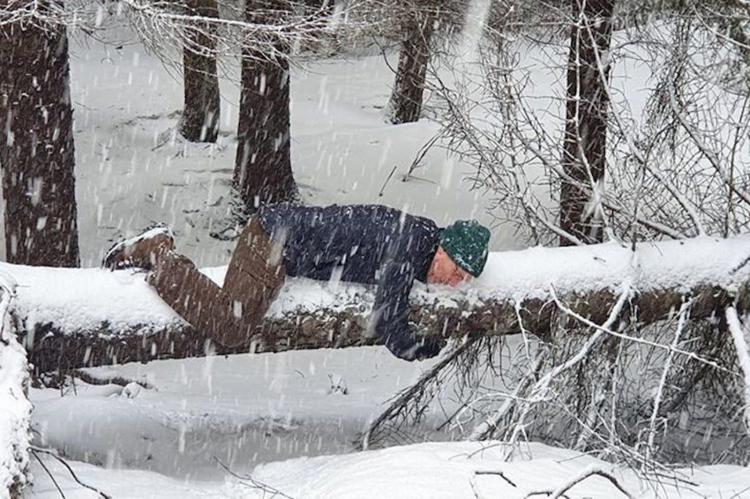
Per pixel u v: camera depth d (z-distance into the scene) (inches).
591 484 208.2
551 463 215.8
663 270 275.3
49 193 429.1
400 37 454.9
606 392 275.3
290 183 666.8
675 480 218.5
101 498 201.8
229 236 637.9
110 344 237.3
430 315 251.3
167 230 246.2
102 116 840.3
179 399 370.3
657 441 299.3
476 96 513.0
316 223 238.2
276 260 236.2
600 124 348.8
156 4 397.1
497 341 302.5
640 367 290.4
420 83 357.1
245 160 659.4
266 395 409.7
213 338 238.2
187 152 748.6
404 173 714.2
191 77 767.7
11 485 164.6
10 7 389.4
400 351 241.0
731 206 304.7
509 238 589.9
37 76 418.6
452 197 677.9
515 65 325.7
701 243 285.4
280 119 653.9
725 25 337.4
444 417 343.9
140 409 333.4
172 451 296.2
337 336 247.3
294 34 393.1
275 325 242.8
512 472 205.8
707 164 456.1
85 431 300.5
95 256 597.3
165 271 236.1
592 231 324.2
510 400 259.4
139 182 687.1
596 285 268.2
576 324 268.5
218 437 315.6
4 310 205.2
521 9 366.0
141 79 975.6
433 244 243.9
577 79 324.5
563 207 342.6
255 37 412.5
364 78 1032.2
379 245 238.7
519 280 262.1
